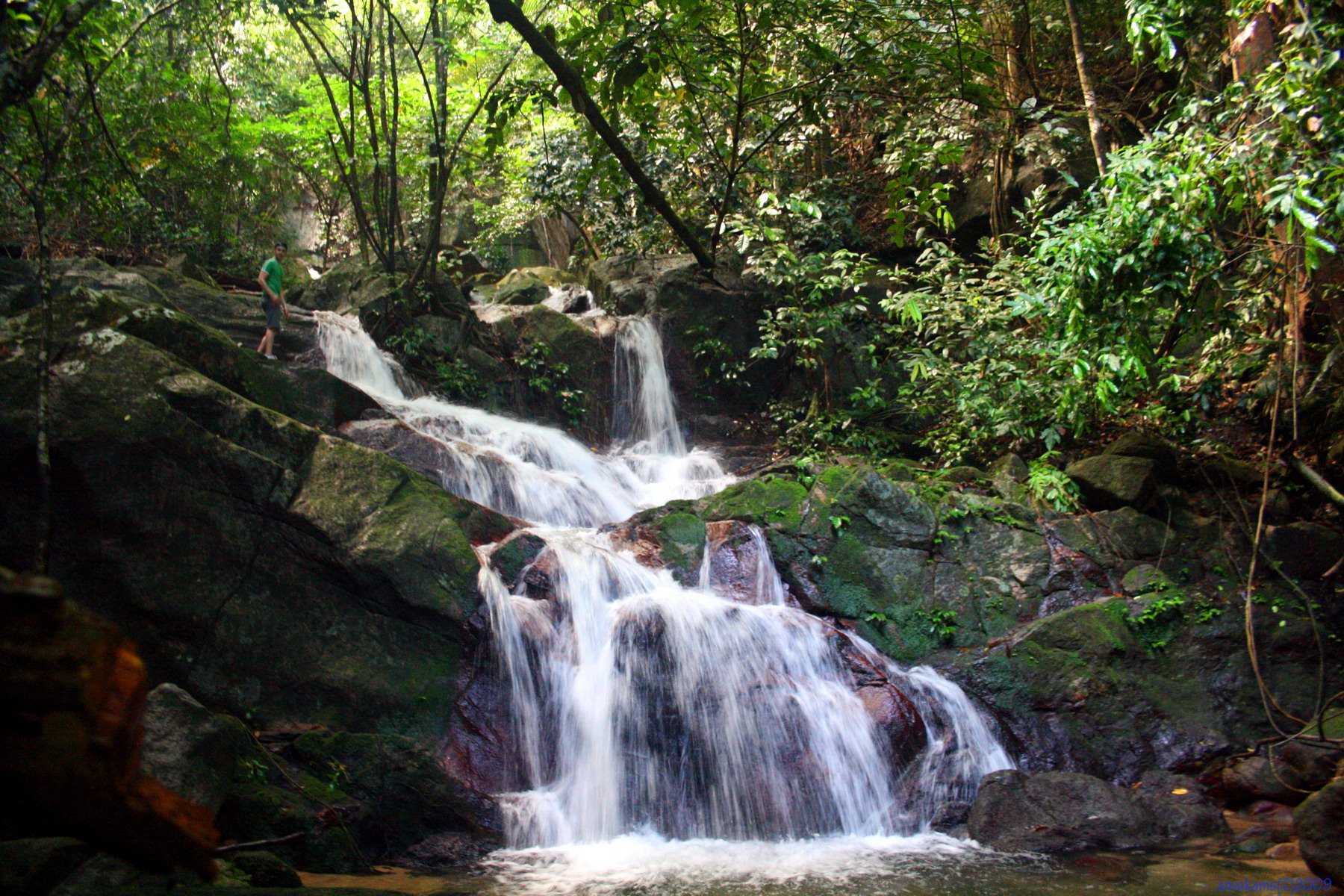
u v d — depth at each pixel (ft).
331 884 18.85
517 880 20.20
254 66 57.00
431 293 46.85
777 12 40.68
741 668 26.86
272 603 25.07
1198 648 29.78
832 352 49.98
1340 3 27.66
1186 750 27.37
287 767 21.97
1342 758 25.02
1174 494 34.37
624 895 18.99
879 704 26.96
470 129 59.16
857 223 58.65
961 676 28.94
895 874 20.47
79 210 42.93
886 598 31.24
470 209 68.59
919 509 32.89
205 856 3.53
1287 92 26.37
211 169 51.42
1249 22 31.96
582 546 29.99
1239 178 27.61
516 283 54.70
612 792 24.62
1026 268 38.60
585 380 47.65
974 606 31.22
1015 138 51.78
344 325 42.50
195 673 24.02
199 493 25.02
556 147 55.62
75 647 3.25
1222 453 37.06
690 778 24.98
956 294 41.96
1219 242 31.99
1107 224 29.68
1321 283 35.91
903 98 44.60
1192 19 34.55
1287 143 27.02
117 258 43.52
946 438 41.57
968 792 25.30
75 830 3.26
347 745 23.02
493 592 26.76
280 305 38.68
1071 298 30.76
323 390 33.78
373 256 53.21
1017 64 52.44
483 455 35.17
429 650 25.81
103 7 38.91
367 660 25.22
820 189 54.03
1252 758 26.50
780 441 47.24
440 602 25.80
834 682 27.84
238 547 25.09
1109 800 23.57
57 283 32.91
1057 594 31.60
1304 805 18.78
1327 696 28.63
